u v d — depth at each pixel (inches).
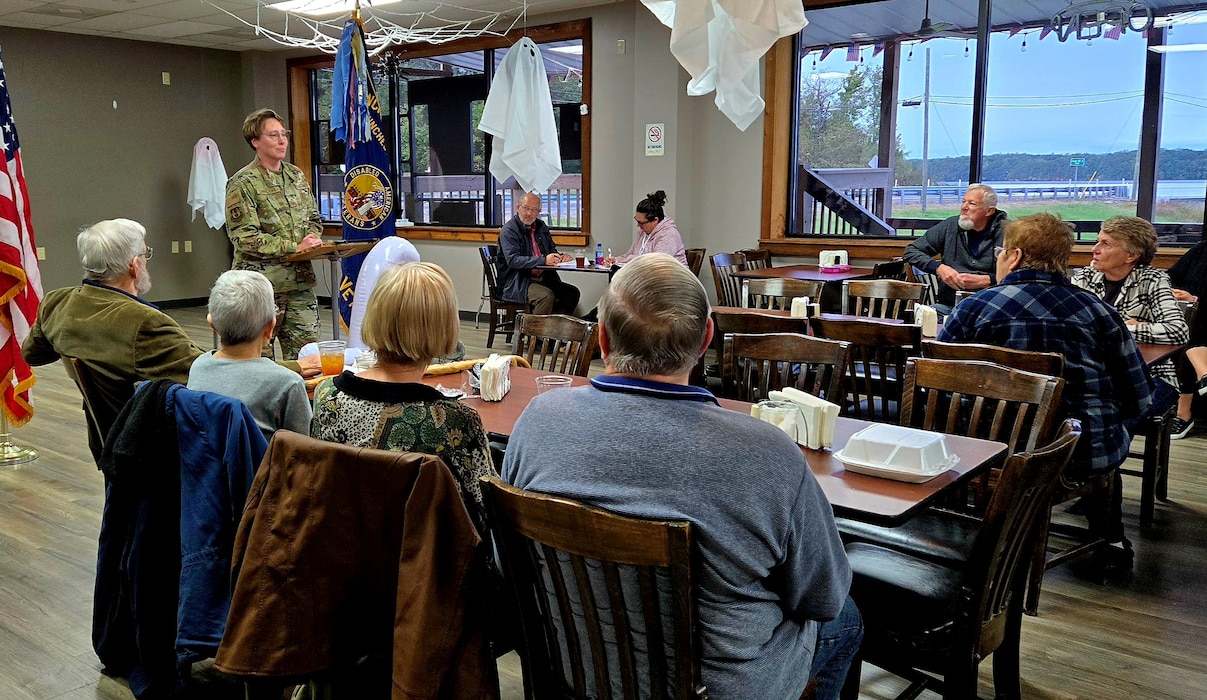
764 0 95.8
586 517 47.4
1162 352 126.4
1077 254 225.1
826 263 232.8
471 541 55.7
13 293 159.3
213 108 392.8
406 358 65.9
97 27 331.0
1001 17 241.0
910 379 96.9
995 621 70.4
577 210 322.3
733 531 48.1
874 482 72.4
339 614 60.6
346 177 200.5
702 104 285.9
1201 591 113.0
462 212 348.5
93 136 354.3
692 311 51.1
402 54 346.6
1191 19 215.0
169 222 382.6
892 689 90.7
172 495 83.2
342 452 58.3
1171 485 152.7
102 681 92.7
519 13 304.3
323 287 393.1
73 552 125.3
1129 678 92.4
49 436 184.7
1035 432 87.3
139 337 98.3
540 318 130.1
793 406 83.4
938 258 225.3
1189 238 223.5
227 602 78.2
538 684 57.9
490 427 87.8
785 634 54.6
